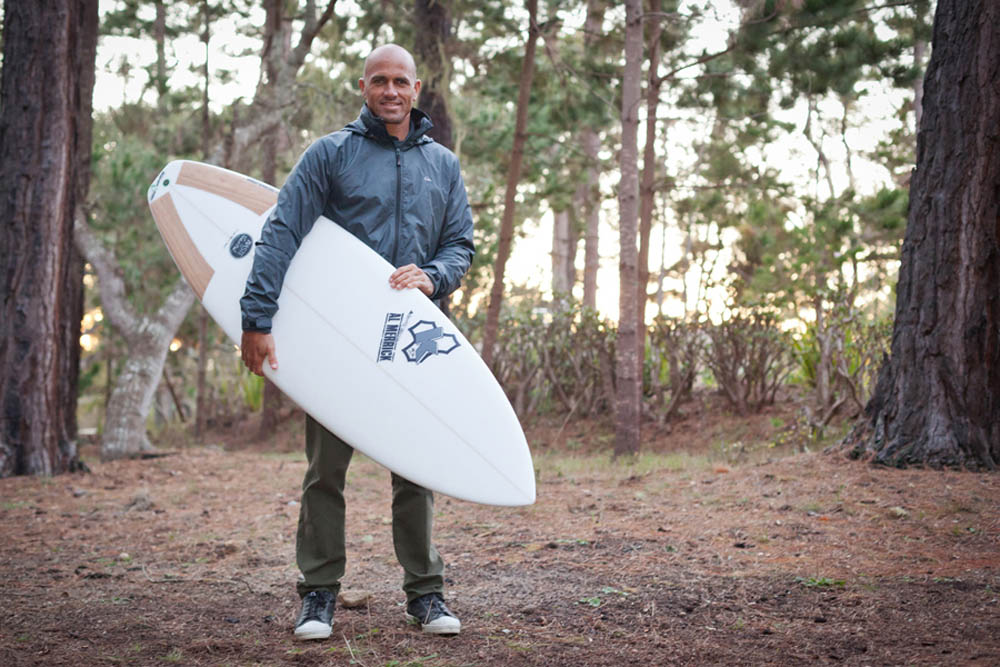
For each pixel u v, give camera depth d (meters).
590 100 10.47
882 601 2.76
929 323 4.93
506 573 3.31
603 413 10.84
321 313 2.66
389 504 5.18
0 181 6.53
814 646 2.36
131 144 13.77
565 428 10.68
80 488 5.96
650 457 7.69
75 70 6.68
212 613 2.83
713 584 3.04
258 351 2.55
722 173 11.44
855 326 8.20
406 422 2.62
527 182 12.77
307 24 9.91
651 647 2.39
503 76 10.92
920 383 4.94
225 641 2.49
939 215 4.93
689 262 17.84
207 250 3.00
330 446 2.58
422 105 8.45
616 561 3.44
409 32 9.12
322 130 11.07
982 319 4.83
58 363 6.64
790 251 11.30
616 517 4.35
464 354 2.71
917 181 5.07
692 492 4.88
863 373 8.01
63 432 6.71
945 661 2.20
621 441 7.99
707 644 2.40
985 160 4.82
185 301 10.15
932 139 5.00
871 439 5.11
